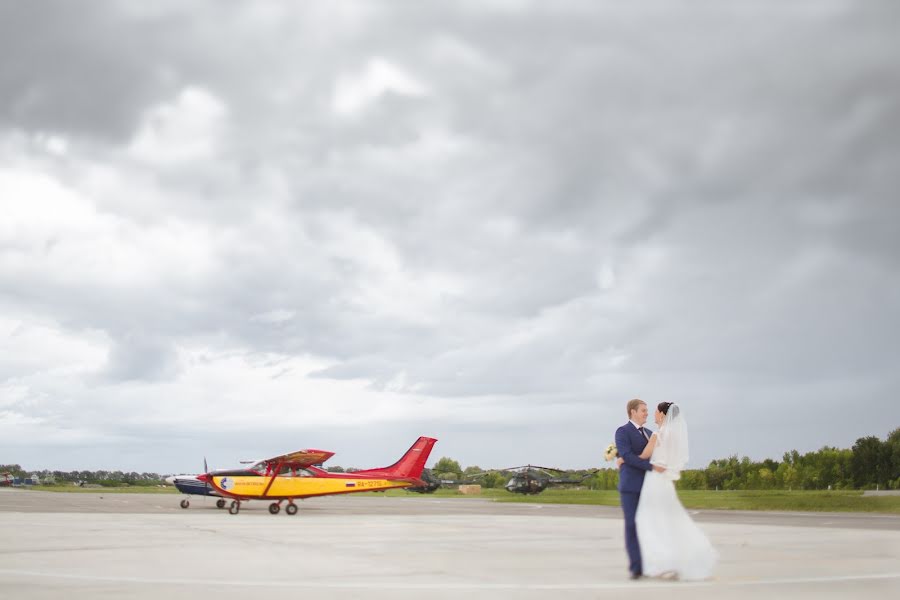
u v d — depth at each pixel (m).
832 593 7.32
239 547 12.27
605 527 19.45
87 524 18.03
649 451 8.66
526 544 13.71
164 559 10.17
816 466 69.25
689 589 7.61
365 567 9.49
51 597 6.70
